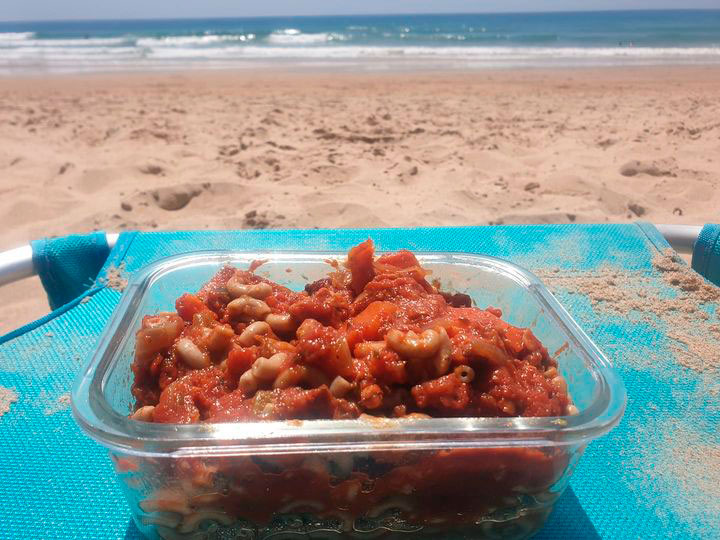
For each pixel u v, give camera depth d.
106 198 0.80
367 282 0.27
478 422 0.19
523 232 0.47
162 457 0.18
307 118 1.26
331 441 0.18
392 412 0.21
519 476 0.20
